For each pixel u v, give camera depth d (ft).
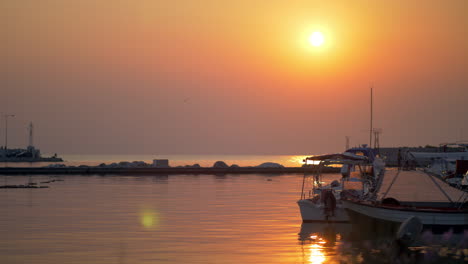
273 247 71.41
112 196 140.87
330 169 282.36
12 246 70.90
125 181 208.85
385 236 81.92
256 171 283.18
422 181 108.58
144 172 275.18
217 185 186.50
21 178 229.45
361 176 106.83
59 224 89.56
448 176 133.69
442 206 96.12
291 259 64.59
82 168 272.31
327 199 94.63
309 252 68.59
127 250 68.59
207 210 109.81
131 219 95.91
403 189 104.63
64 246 71.00
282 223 92.73
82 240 75.25
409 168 115.96
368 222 90.43
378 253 69.31
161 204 121.08
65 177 238.68
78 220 94.32
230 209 111.75
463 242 77.30
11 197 137.08
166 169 276.62
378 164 110.11
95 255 65.67
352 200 96.32
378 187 103.96
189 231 83.30
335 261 64.18
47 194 146.61
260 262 62.80
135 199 132.77
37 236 78.13
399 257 67.21
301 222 94.27
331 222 94.84
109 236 78.59
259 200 131.23
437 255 68.85
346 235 82.02
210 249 69.56
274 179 224.94
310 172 281.54
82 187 174.40
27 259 63.46
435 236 81.76
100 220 94.58
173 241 74.90
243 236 79.20
